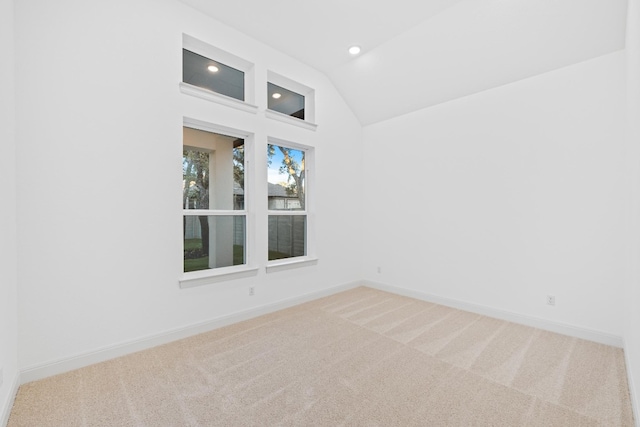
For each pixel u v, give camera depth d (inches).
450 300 143.2
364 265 182.9
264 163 133.4
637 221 68.9
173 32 104.2
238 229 130.3
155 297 99.7
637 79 68.9
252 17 115.1
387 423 63.3
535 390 75.3
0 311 62.4
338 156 169.6
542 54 110.6
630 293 80.7
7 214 68.3
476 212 134.6
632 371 73.7
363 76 154.3
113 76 90.8
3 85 66.5
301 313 133.3
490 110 129.8
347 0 105.1
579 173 107.3
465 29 115.0
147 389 75.3
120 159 92.0
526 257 120.0
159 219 100.5
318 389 75.7
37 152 78.0
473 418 64.9
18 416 64.8
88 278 86.5
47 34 79.7
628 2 83.6
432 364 88.3
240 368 85.7
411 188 159.5
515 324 120.4
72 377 80.0
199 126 116.3
